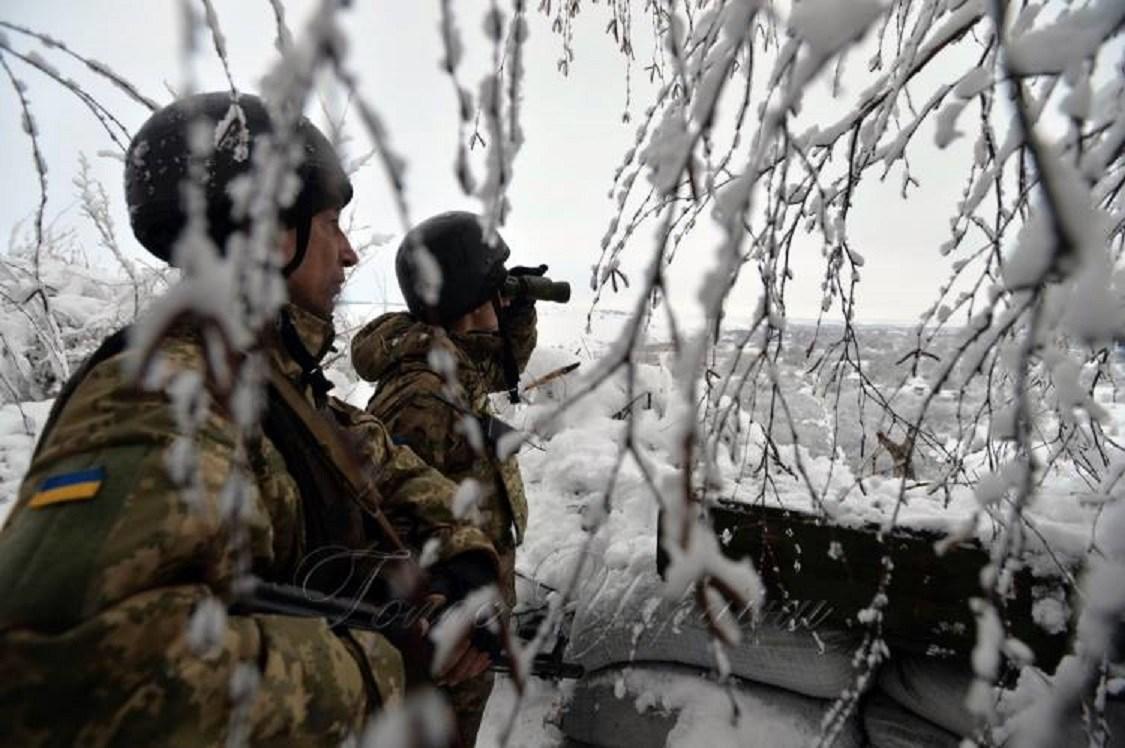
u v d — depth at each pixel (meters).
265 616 0.68
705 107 0.48
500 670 1.29
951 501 1.40
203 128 0.38
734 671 1.47
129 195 0.85
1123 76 0.65
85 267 5.44
